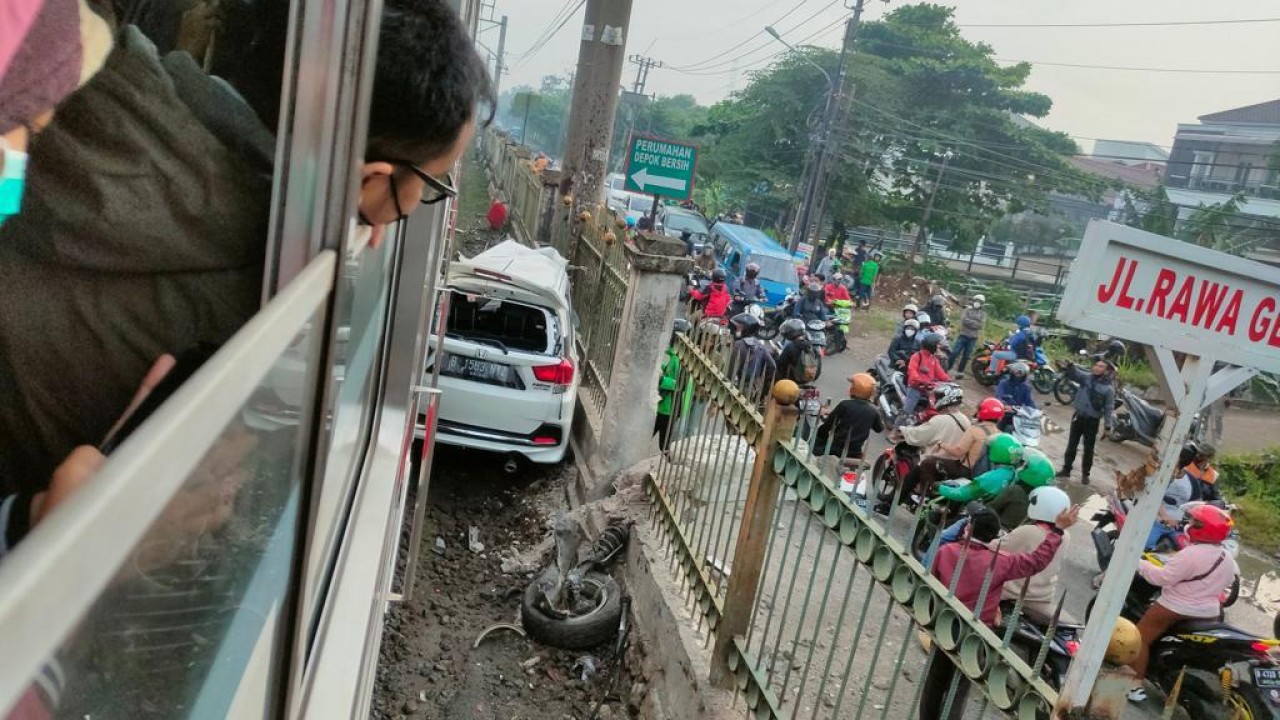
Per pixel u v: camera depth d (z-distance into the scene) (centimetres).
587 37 1281
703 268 1955
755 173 3538
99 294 98
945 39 3547
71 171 95
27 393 96
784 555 331
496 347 648
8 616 34
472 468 721
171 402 51
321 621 159
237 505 74
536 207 1465
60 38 93
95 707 52
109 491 42
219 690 79
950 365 1806
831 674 414
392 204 140
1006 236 3475
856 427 750
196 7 114
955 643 241
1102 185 3091
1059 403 1658
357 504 218
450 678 468
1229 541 676
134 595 54
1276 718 450
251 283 107
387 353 285
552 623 489
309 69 95
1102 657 197
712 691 363
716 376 439
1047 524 432
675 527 474
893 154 3256
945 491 642
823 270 2308
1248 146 3186
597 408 730
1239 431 1750
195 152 102
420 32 133
